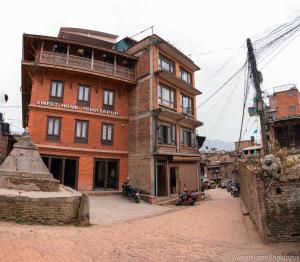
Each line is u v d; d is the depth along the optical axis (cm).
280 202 892
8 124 3033
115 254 700
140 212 1625
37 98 2114
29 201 991
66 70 2175
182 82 2603
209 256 716
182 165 2591
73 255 662
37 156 1457
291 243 842
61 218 1043
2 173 1306
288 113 4109
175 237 960
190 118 2706
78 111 2238
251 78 1208
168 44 2475
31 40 2142
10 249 651
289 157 1174
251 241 901
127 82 2458
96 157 2270
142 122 2370
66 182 2206
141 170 2291
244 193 1772
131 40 2894
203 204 2103
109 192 2236
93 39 2764
